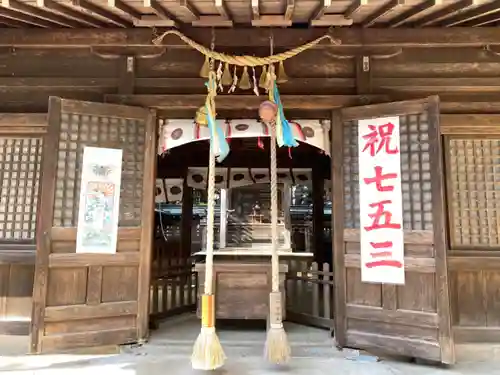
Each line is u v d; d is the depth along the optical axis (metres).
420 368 3.13
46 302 3.41
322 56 4.06
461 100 3.98
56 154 3.61
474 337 3.77
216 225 7.62
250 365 3.18
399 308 3.37
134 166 3.84
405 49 4.03
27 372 2.98
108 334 3.57
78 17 3.69
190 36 3.98
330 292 4.43
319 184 7.17
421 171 3.42
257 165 7.00
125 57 4.07
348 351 3.52
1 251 3.92
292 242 8.82
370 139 3.67
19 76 4.12
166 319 4.85
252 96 3.91
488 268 3.80
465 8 3.41
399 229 3.44
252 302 4.29
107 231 3.66
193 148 6.74
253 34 3.96
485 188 3.89
